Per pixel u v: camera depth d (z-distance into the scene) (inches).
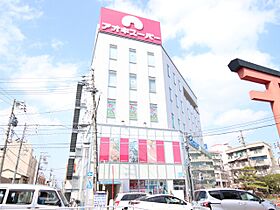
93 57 1277.1
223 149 2876.5
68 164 1028.5
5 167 1653.5
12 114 898.7
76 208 331.6
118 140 912.9
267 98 231.1
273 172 1957.4
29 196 369.7
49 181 2362.2
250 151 2268.7
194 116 1798.7
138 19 1241.4
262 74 235.6
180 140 1039.6
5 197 359.3
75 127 1053.8
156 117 1074.1
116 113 994.7
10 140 906.1
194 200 494.3
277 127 227.9
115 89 1035.3
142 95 1083.3
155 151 957.8
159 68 1187.9
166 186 914.7
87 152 924.0
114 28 1153.4
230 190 473.4
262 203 472.4
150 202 487.5
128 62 1118.4
